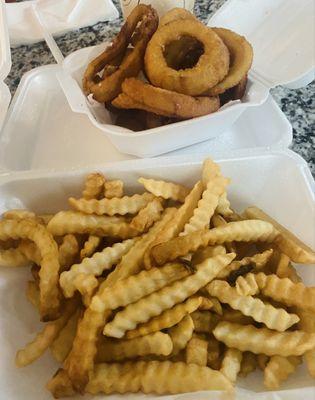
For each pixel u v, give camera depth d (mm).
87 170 263
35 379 221
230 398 195
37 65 356
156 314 215
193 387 202
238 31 342
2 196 262
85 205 249
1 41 290
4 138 306
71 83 289
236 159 263
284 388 208
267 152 264
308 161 286
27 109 328
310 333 213
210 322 226
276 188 266
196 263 229
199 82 264
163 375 205
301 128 304
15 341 231
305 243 251
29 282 245
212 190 248
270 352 211
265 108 308
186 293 217
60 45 366
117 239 254
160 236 234
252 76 305
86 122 322
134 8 299
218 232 230
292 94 323
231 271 230
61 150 311
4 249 252
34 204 271
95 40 367
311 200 251
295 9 338
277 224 254
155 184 254
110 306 214
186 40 284
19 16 377
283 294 219
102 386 209
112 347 218
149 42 280
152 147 285
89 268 232
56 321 225
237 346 214
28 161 307
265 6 347
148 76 277
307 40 319
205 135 295
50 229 247
